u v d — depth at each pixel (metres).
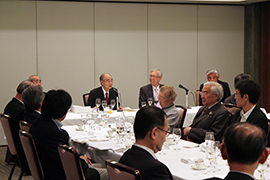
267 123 3.24
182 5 7.49
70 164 2.35
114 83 7.30
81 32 7.05
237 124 1.46
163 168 1.85
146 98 6.09
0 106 6.70
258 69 7.70
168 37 7.48
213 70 6.13
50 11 6.86
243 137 1.39
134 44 7.32
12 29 6.69
